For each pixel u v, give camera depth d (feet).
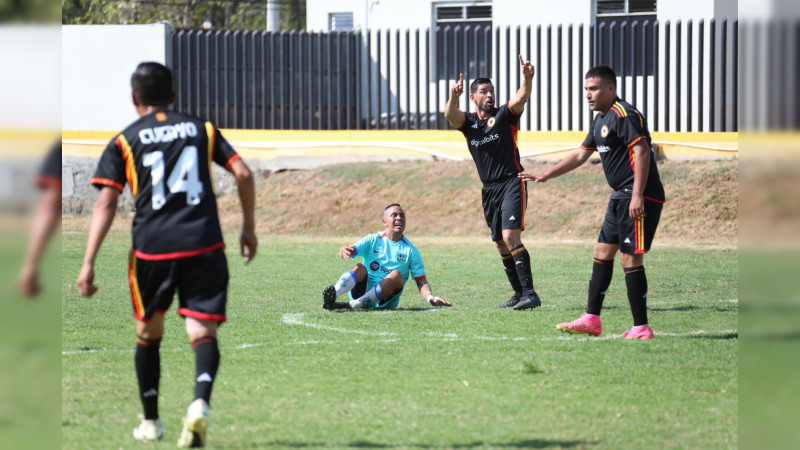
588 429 51.11
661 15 245.45
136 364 50.06
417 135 242.58
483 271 142.92
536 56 246.68
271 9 313.32
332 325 89.81
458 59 242.37
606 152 82.33
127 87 252.62
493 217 105.60
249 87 254.47
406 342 79.77
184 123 50.29
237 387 62.13
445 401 58.03
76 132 249.14
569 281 128.88
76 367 69.41
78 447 47.19
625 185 81.35
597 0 257.55
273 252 173.78
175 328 88.43
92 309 101.19
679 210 195.83
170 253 48.08
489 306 106.01
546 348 76.74
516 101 101.86
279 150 249.14
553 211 205.05
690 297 112.78
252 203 51.21
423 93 269.64
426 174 231.50
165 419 54.08
